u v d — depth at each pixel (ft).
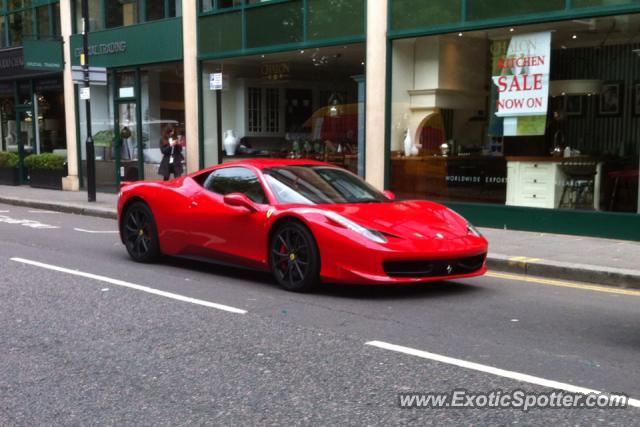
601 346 16.19
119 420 11.76
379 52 40.27
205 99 52.70
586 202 33.94
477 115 37.78
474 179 37.88
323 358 15.08
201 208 24.89
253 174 24.16
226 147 52.26
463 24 36.52
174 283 23.43
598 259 26.58
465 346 16.06
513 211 35.83
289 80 48.26
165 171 53.11
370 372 14.14
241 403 12.48
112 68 59.21
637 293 22.81
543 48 34.96
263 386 13.35
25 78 69.00
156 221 26.76
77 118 63.21
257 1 47.01
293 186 23.31
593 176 33.63
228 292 21.97
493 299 21.40
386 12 39.83
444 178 39.06
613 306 20.71
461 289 22.93
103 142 61.16
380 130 40.78
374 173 41.24
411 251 19.90
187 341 16.43
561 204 34.81
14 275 24.73
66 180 63.82
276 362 14.82
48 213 49.01
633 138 32.86
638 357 15.31
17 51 67.77
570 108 34.65
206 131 53.11
